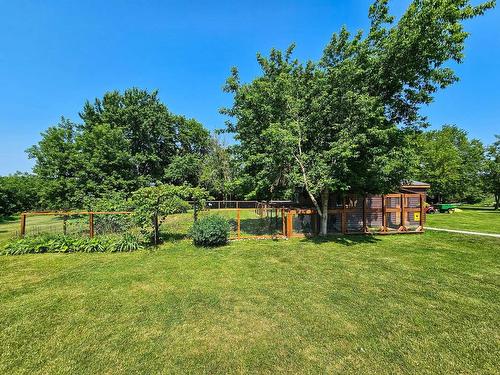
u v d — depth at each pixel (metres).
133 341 3.47
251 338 3.52
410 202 15.22
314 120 10.27
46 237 8.88
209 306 4.48
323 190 10.52
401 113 10.78
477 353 3.18
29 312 4.32
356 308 4.37
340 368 2.92
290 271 6.36
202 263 7.06
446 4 7.96
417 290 5.14
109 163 20.75
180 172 30.28
